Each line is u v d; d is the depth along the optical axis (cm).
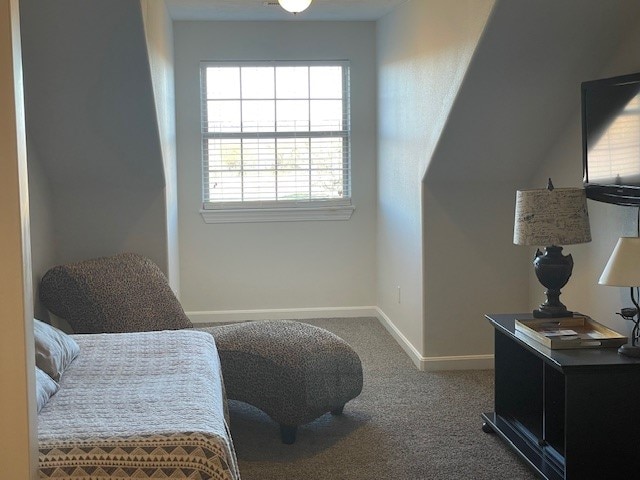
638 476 287
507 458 336
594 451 285
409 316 507
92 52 379
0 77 168
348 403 412
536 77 380
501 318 365
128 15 361
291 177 608
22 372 173
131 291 413
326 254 613
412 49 482
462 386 439
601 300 377
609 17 345
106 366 291
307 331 387
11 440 174
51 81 394
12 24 168
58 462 211
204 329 404
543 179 446
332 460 337
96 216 470
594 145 352
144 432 218
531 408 364
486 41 355
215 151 601
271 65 597
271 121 603
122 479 212
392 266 558
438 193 462
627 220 350
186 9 530
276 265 610
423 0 452
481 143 427
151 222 476
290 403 351
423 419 387
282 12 549
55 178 459
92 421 229
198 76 589
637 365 282
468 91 387
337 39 600
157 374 282
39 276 434
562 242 331
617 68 364
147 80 400
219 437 219
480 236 467
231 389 371
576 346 306
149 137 436
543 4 335
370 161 611
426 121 449
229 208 602
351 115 606
